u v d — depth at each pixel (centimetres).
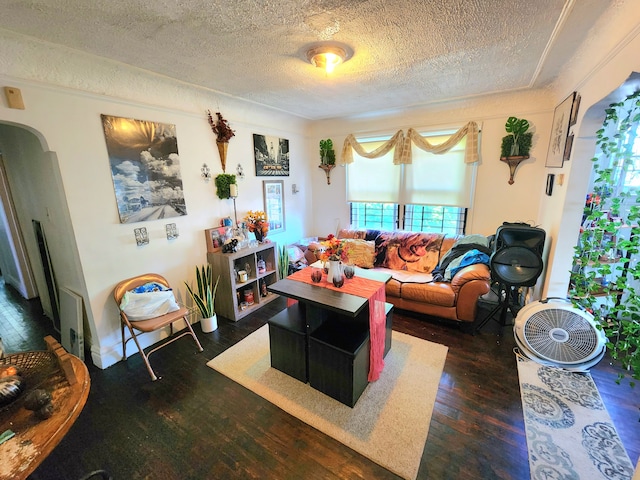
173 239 281
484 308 329
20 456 90
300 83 262
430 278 319
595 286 217
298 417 185
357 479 146
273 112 377
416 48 192
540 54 203
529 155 310
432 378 217
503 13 149
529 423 174
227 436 172
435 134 360
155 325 228
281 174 409
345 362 187
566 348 219
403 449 161
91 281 227
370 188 422
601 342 208
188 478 148
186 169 285
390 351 251
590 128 209
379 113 383
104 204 228
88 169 216
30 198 265
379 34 171
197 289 306
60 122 198
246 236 333
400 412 186
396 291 309
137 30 162
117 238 239
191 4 137
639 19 127
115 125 227
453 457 155
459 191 357
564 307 220
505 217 337
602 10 146
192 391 210
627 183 233
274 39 176
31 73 182
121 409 194
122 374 230
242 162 347
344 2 138
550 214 272
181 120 276
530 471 146
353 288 218
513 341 261
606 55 161
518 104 307
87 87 210
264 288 358
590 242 222
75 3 134
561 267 247
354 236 405
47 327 305
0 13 141
